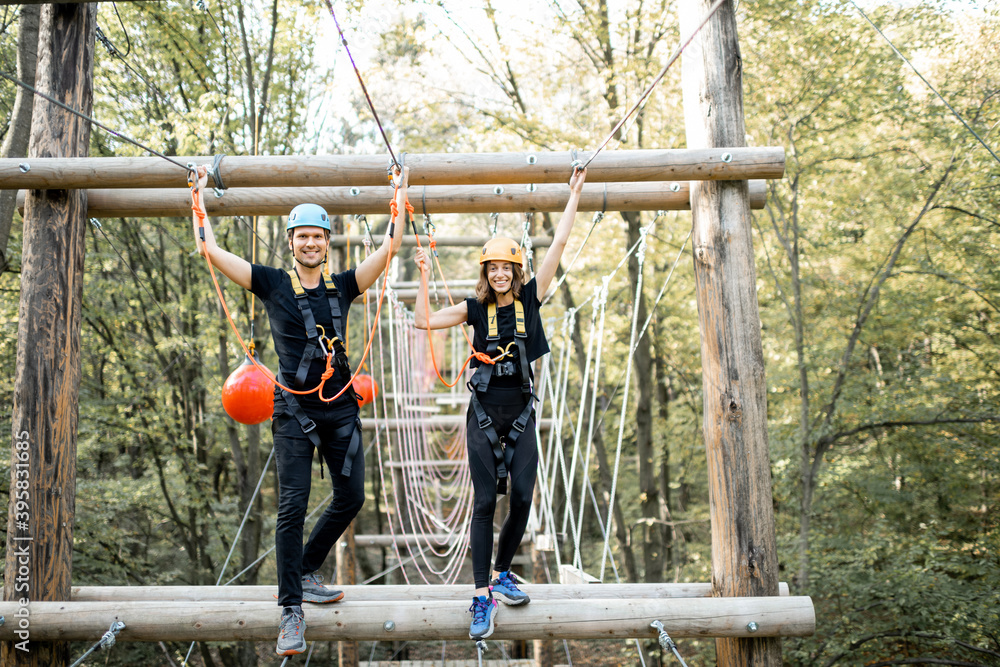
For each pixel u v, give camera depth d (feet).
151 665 38.86
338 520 10.05
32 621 10.16
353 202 12.24
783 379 36.50
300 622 9.37
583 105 38.88
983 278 32.81
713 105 11.92
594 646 48.75
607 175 11.27
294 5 32.12
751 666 10.80
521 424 9.96
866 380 34.83
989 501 34.71
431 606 10.22
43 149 11.43
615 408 53.62
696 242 11.95
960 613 27.63
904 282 35.55
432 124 36.91
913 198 34.17
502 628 10.11
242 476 39.81
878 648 30.86
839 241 36.91
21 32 18.10
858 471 34.53
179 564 46.16
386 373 57.62
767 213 38.27
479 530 9.96
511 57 35.32
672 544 49.01
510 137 32.71
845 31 31.12
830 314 36.58
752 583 11.00
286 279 9.75
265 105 32.89
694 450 50.62
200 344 36.11
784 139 34.30
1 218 18.03
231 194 12.19
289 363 9.53
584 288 45.44
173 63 34.14
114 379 39.32
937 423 32.83
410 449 23.85
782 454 34.94
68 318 11.25
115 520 38.68
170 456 39.60
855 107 32.04
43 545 10.68
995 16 31.24
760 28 32.73
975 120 31.14
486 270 10.32
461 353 43.55
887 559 32.01
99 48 32.24
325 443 9.80
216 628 10.17
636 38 35.01
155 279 40.22
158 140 29.66
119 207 12.10
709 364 11.60
